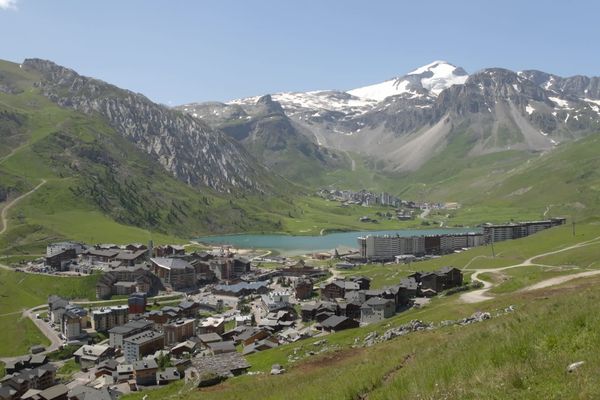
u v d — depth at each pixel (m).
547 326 27.48
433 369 26.81
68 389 133.75
